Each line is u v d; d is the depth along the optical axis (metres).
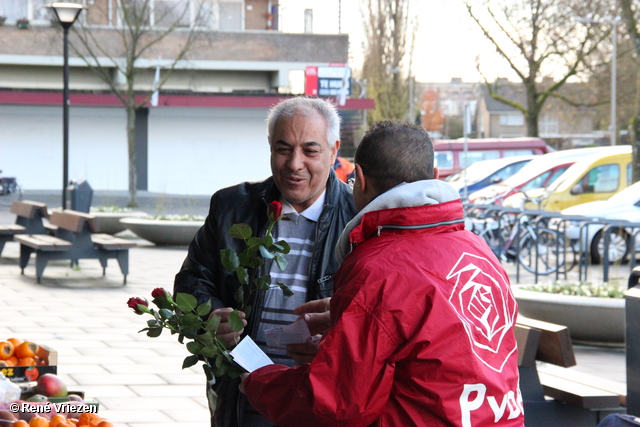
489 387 2.24
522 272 14.30
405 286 2.23
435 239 2.37
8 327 8.05
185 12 32.22
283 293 3.03
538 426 4.69
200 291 3.22
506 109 81.94
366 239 2.45
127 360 6.88
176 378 6.35
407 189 2.41
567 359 4.58
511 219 15.70
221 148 35.22
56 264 13.09
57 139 33.94
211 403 2.97
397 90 44.03
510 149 29.59
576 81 35.03
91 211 18.47
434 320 2.21
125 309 9.25
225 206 3.28
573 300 7.80
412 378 2.22
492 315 2.33
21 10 33.81
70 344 7.40
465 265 2.33
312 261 3.19
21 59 33.41
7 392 3.05
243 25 39.47
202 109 34.81
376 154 2.48
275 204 2.88
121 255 11.27
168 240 16.00
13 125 33.53
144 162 34.66
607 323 7.74
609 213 14.52
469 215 16.22
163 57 34.91
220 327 2.88
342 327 2.23
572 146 61.66
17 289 10.48
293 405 2.30
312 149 3.08
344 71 33.56
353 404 2.22
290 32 36.88
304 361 2.67
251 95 34.12
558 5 31.20
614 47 31.73
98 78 34.81
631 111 35.72
